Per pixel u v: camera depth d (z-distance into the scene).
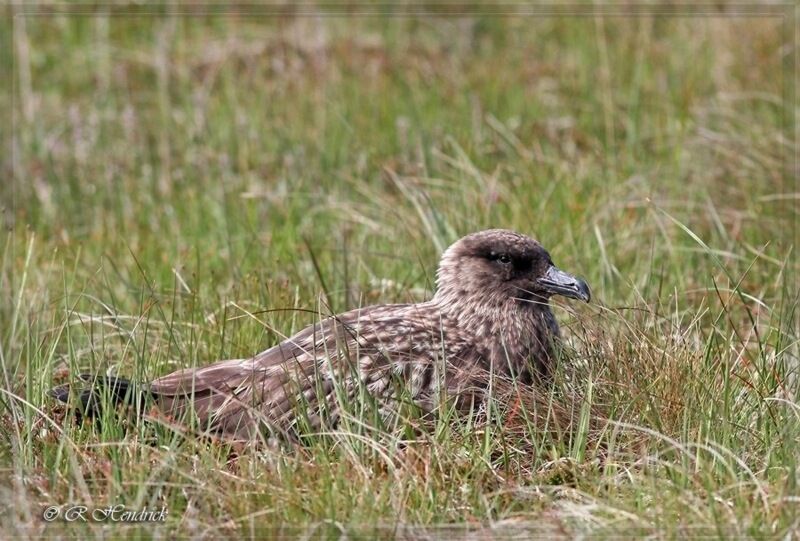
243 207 14.98
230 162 16.34
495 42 19.86
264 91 17.88
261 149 16.64
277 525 8.59
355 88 17.94
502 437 9.52
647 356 10.14
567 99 17.73
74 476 9.05
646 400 9.77
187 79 18.59
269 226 14.56
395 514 8.62
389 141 16.50
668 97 17.27
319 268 12.84
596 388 10.02
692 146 15.42
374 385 10.05
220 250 13.91
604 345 10.36
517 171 15.09
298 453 9.19
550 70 18.56
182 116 17.61
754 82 17.28
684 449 8.87
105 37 19.86
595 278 12.73
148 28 20.25
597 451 9.54
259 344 11.30
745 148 15.15
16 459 9.21
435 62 18.88
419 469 9.14
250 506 8.76
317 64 18.64
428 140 16.08
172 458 9.02
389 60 18.77
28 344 10.29
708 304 12.16
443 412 9.70
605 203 13.91
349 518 8.65
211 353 11.28
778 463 9.20
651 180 14.69
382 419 9.88
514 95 17.77
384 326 10.53
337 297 12.41
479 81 18.20
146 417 9.54
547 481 9.26
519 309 10.88
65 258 13.55
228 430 9.99
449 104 17.55
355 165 15.91
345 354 9.93
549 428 9.77
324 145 16.33
